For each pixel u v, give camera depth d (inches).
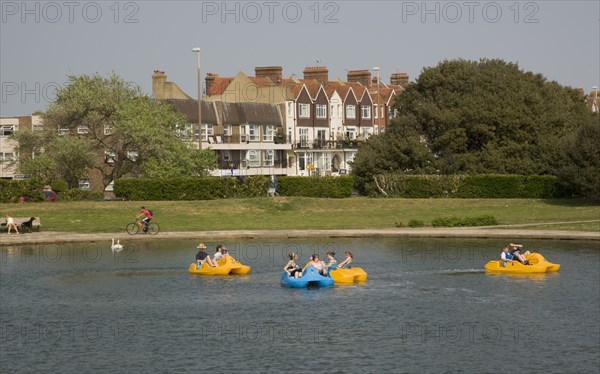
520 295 3294.8
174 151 6948.8
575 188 6412.4
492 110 7062.0
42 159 6825.8
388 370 2454.5
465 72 7455.7
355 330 2832.2
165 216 5723.4
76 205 5959.6
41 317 3029.0
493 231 4891.7
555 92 7736.2
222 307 3147.1
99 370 2470.5
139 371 2459.4
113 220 5492.1
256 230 5123.0
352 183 6879.9
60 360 2559.1
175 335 2790.4
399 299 3253.0
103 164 7751.0
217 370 2459.4
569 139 6505.9
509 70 7495.1
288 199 6294.3
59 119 7121.1
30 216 5610.2
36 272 3814.0
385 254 4252.0
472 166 6914.4
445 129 7244.1
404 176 6791.3
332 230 5093.5
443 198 6584.6
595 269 3764.8
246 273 3791.8
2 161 7416.3
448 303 3184.1
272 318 2987.2
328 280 3499.0
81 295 3356.3
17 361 2551.7
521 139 7062.0
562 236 4655.5
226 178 6569.9
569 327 2851.9
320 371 2445.9
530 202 6368.1
